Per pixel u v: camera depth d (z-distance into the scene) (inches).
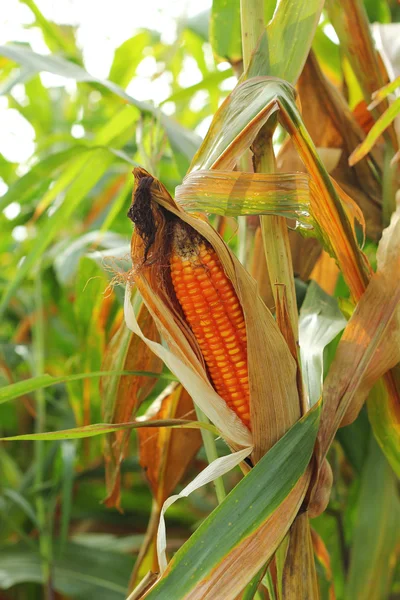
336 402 23.6
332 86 30.0
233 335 22.6
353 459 30.9
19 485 43.7
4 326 59.5
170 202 21.8
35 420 51.3
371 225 30.4
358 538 30.3
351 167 30.3
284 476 22.1
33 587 42.3
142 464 30.2
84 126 57.5
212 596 21.1
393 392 26.0
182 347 23.1
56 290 47.7
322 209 23.8
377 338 24.1
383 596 29.9
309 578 23.4
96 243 35.6
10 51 32.1
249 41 24.7
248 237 26.7
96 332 34.6
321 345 25.1
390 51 27.9
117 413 28.6
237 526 21.6
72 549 37.6
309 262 29.3
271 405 22.6
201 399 22.8
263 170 23.3
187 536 44.6
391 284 24.3
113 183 50.3
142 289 23.0
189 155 31.3
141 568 31.0
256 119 22.6
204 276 22.3
